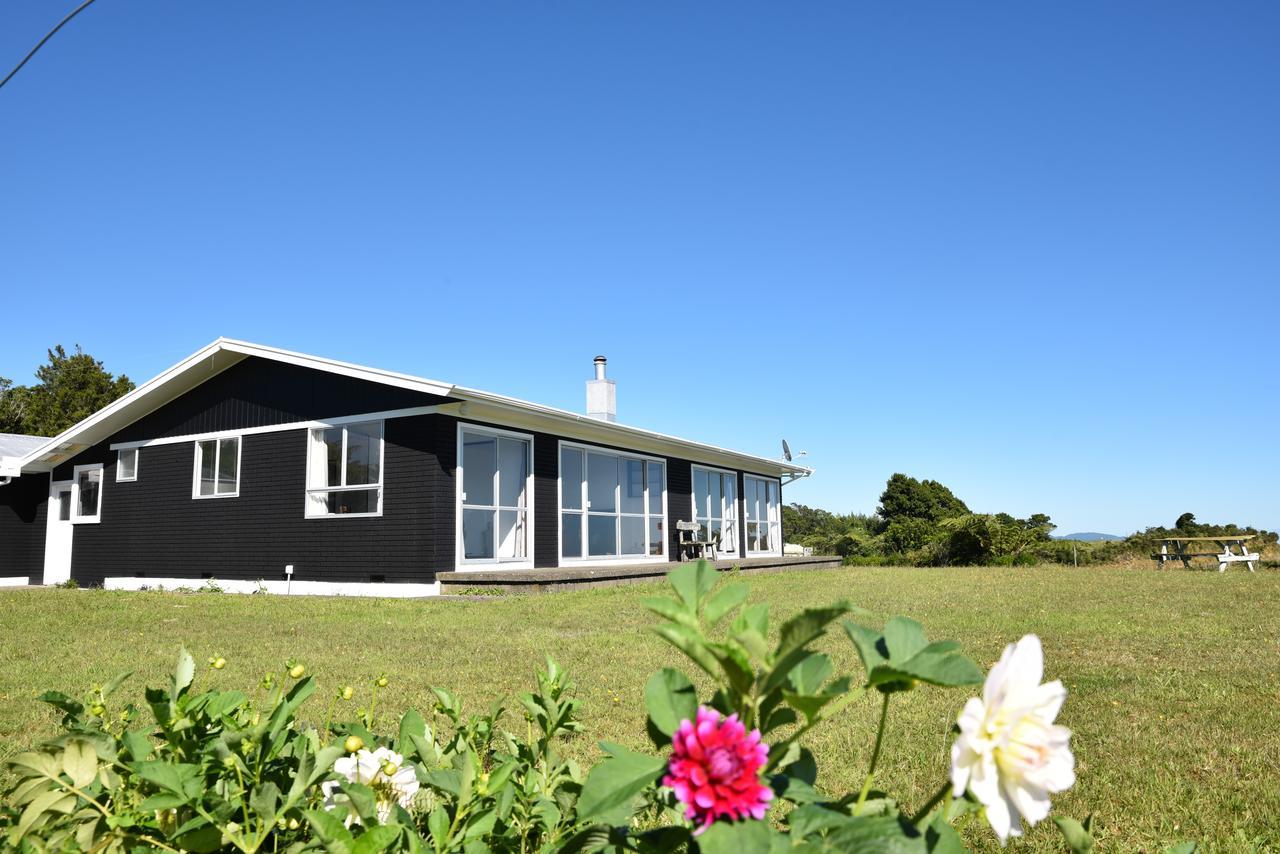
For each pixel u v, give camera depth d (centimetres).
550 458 1445
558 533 1443
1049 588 1258
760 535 2256
